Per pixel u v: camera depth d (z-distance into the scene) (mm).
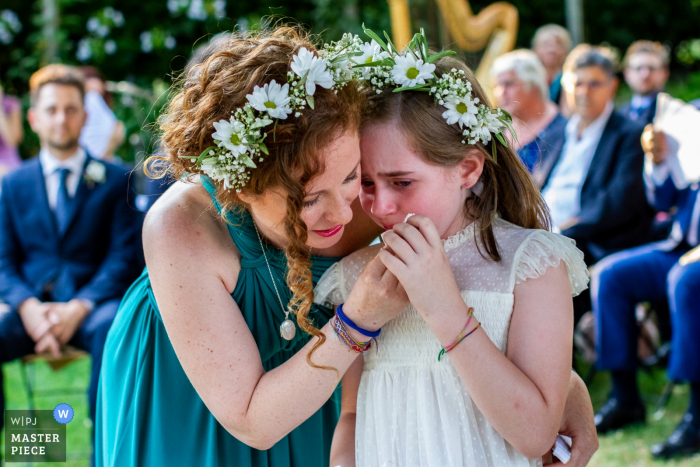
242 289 1569
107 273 3695
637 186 3967
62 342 3539
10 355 3445
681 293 3264
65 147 3771
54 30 8625
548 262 1397
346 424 1603
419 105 1399
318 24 9336
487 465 1426
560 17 11656
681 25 12680
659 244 3768
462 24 5305
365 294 1361
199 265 1462
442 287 1312
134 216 3826
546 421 1330
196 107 1345
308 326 1379
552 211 4086
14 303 3547
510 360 1387
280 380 1395
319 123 1238
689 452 3156
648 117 5109
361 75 1454
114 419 1689
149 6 9062
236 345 1436
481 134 1419
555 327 1377
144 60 9078
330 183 1294
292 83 1267
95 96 5469
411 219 1355
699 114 3709
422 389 1466
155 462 1611
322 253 1682
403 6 4805
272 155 1250
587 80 4098
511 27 6051
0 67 9266
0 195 3777
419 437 1465
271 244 1584
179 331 1437
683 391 3959
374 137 1404
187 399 1627
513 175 1554
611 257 3748
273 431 1401
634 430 3492
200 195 1541
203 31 9258
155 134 1561
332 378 1391
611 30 12258
